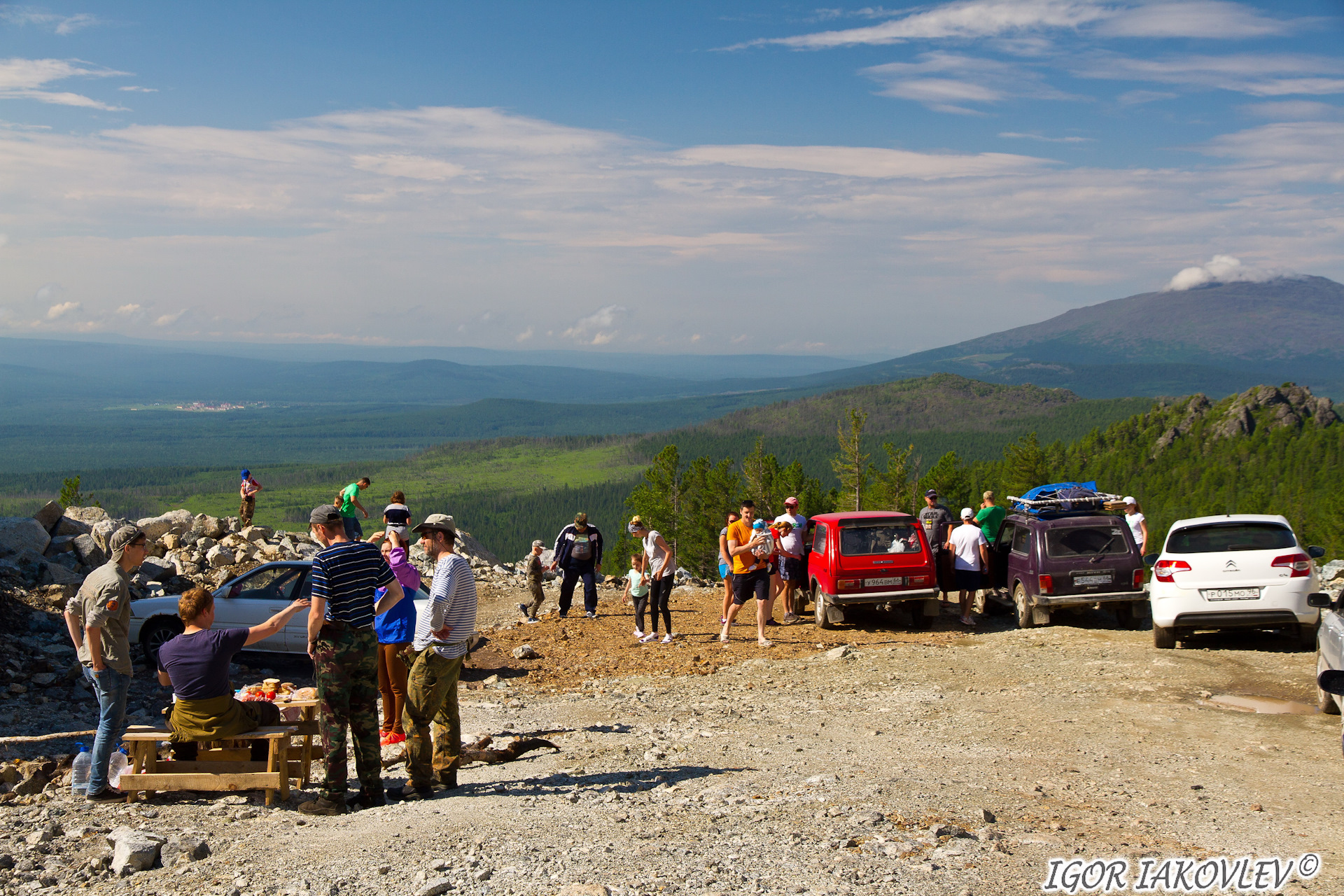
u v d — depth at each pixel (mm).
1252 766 6363
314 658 6020
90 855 5156
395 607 7996
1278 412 165375
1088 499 14484
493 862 4707
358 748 6148
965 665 10836
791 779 6336
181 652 6164
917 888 4109
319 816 5895
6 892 4598
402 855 4906
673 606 17344
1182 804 5508
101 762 6223
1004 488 78000
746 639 13328
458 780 6973
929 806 5480
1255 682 9148
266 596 12242
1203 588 10812
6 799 6469
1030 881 4199
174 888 4590
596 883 4281
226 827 5656
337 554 6074
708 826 5176
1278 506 107250
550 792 6266
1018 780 6137
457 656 6441
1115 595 12852
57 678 10781
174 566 17328
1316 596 8234
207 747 6406
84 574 16281
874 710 8922
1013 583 14031
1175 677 9438
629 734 8336
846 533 13758
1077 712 8289
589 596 16141
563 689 10961
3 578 14375
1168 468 155625
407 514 8289
